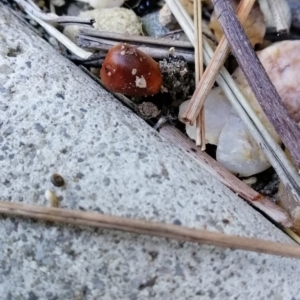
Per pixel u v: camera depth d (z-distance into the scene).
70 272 0.07
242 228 0.07
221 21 0.08
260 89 0.07
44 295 0.07
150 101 0.08
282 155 0.07
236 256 0.07
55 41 0.09
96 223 0.06
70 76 0.08
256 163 0.08
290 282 0.07
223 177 0.08
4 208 0.07
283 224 0.08
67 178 0.07
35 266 0.07
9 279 0.07
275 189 0.08
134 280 0.06
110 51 0.08
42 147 0.07
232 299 0.07
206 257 0.07
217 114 0.08
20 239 0.07
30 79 0.07
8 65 0.08
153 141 0.07
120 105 0.08
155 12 0.09
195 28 0.08
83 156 0.07
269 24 0.08
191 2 0.09
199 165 0.08
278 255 0.07
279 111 0.07
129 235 0.07
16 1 0.09
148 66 0.08
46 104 0.07
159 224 0.06
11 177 0.07
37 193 0.07
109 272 0.07
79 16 0.09
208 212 0.07
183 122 0.08
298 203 0.07
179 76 0.08
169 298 0.07
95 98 0.08
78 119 0.07
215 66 0.08
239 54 0.07
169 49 0.08
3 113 0.07
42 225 0.07
